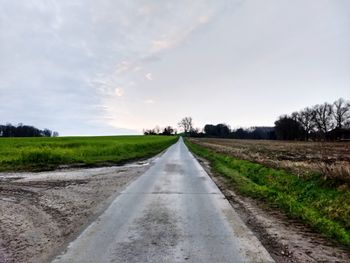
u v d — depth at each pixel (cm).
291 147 4575
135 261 518
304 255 551
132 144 4000
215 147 4553
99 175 1631
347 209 779
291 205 902
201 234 658
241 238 634
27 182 1391
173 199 1012
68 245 595
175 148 4859
